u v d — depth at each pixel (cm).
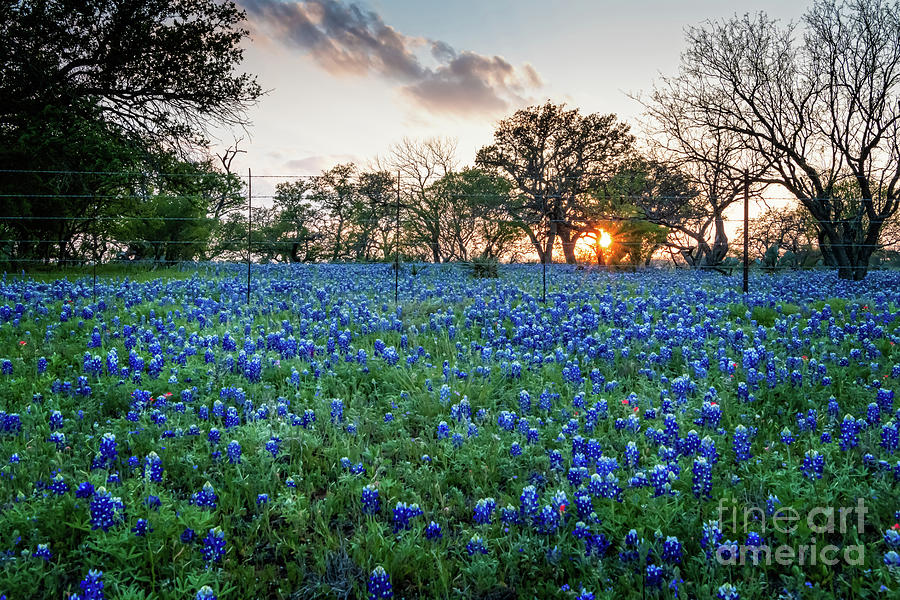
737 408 615
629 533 360
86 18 2203
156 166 2316
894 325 1034
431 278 2080
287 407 620
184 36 2319
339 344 883
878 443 503
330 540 384
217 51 2397
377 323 1035
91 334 923
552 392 682
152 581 336
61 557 368
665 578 336
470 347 914
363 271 2381
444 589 344
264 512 418
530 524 397
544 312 1250
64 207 2297
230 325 1025
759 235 2981
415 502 432
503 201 3484
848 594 338
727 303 1327
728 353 855
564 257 4075
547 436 559
